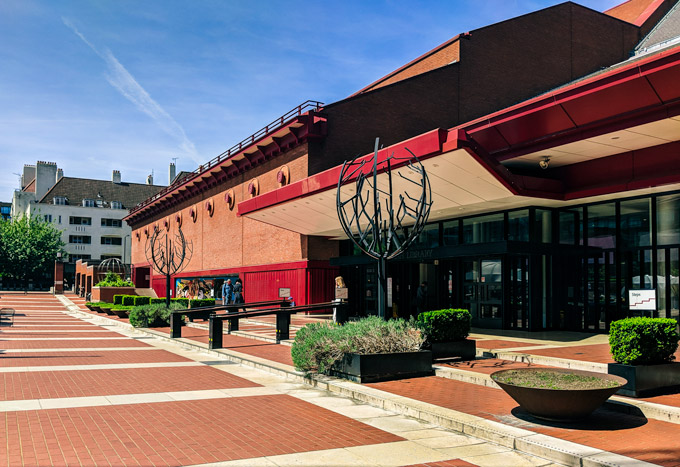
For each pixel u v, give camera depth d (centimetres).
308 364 1070
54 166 9506
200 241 4331
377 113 2792
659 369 836
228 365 1301
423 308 2219
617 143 1498
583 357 1152
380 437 682
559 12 3284
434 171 1541
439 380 1029
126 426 702
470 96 2997
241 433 684
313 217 2381
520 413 770
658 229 1617
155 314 2281
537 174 1809
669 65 1170
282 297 2777
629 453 593
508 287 1881
